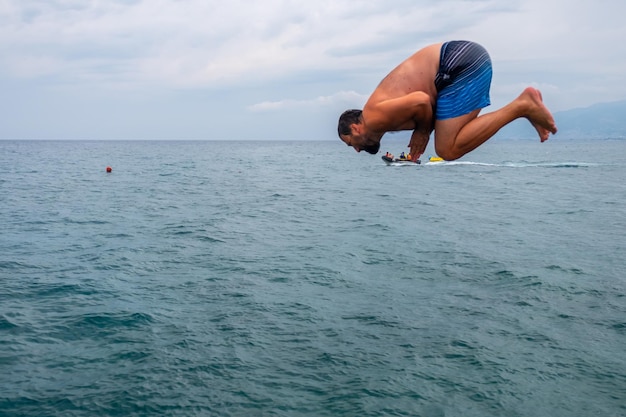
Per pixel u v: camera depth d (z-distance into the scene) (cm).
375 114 414
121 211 2977
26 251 1880
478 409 828
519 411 823
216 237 2180
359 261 1747
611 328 1142
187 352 1012
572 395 869
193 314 1221
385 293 1390
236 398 850
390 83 424
